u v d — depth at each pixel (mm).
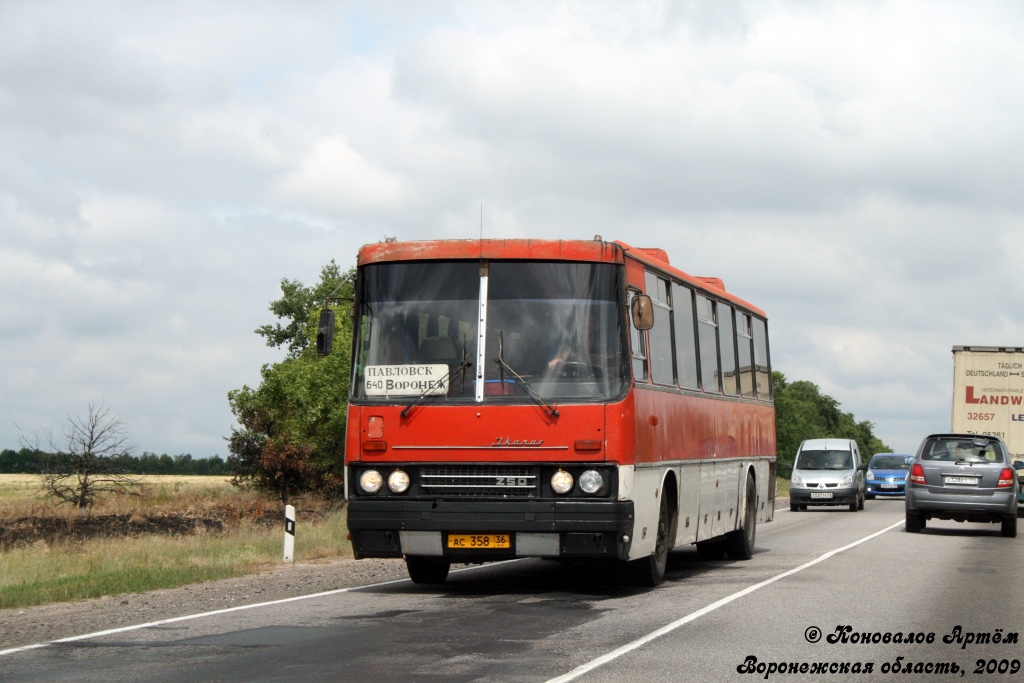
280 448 37125
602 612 12672
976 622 12008
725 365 19406
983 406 33094
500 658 9695
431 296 13977
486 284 13898
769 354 23359
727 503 19047
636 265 14547
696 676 8938
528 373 13625
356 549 13844
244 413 38031
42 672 9273
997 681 9156
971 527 29969
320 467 38188
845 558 19953
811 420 168000
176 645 10578
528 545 13438
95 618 12750
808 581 15961
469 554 13539
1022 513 33969
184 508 36031
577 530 13273
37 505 34250
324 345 14312
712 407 18219
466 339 13789
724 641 10641
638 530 13977
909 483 26703
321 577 16859
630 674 8984
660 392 15133
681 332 16672
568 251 13867
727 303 19906
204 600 14219
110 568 18141
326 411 38375
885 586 15297
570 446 13375
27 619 12875
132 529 30281
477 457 13516
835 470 39719
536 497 13406
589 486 13359
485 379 13664
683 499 16344
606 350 13695
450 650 10117
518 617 12273
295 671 9172
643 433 14180
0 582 16672
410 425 13703
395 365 13891
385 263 14180
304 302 74750
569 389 13539
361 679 8805
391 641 10641
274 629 11523
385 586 15602
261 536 24266
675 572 17578
